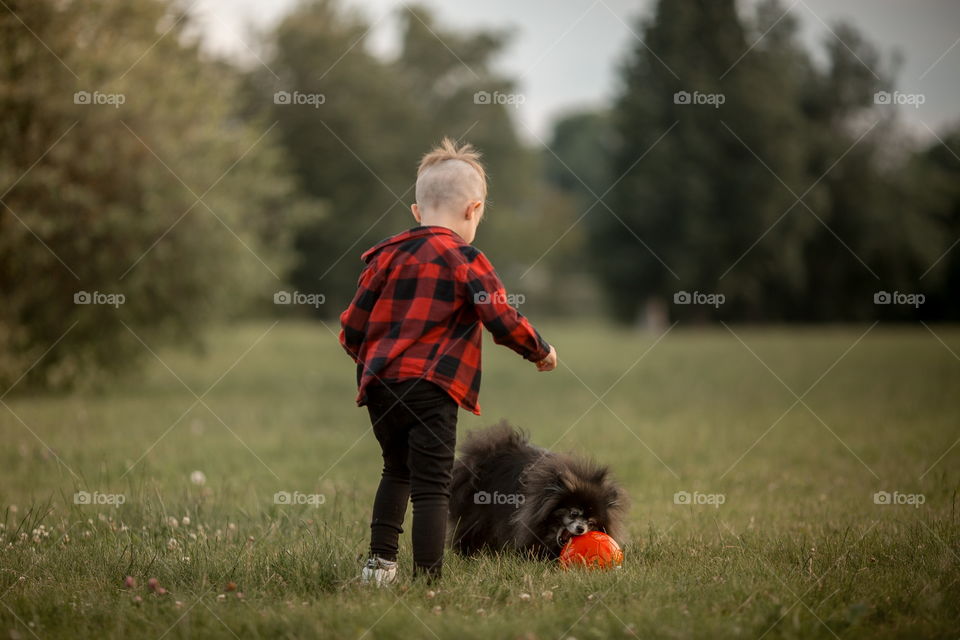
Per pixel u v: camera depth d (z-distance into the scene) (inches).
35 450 368.5
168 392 680.4
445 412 176.4
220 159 697.6
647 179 2014.0
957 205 2181.3
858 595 174.2
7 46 551.5
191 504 270.7
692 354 995.9
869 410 532.7
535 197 2551.7
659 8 2011.6
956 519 247.4
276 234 898.7
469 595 174.6
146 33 641.0
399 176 1982.0
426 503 177.2
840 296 2137.1
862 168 2082.9
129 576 189.2
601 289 2284.7
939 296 2111.2
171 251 645.3
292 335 1278.3
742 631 151.7
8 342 600.1
